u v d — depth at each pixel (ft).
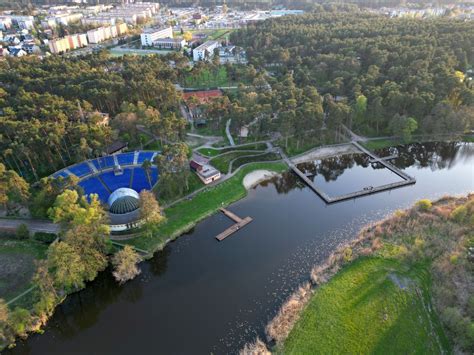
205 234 401.90
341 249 366.02
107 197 446.19
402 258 337.11
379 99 577.43
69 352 282.56
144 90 655.35
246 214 435.12
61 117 532.32
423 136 592.19
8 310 282.56
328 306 296.51
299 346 267.80
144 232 382.22
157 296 326.03
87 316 312.50
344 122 629.51
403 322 279.49
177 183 447.83
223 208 444.55
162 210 426.92
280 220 424.05
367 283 315.17
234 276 343.87
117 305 320.70
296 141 585.22
